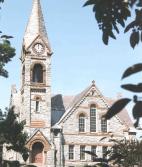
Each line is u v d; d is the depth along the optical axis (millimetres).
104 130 77250
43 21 78688
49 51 76875
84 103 77375
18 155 69125
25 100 74375
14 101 84312
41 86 75500
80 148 75562
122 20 6801
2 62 32469
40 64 76250
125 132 77250
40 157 72750
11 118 20391
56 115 78688
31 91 75062
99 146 76188
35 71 76438
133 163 10445
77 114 76688
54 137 74562
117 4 6629
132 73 5254
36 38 76688
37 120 74000
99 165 9445
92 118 77188
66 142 75062
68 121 76125
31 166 10867
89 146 75875
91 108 77500
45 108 74938
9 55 32438
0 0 12891
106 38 6895
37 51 76500
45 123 74188
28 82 75062
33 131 73125
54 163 72875
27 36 77062
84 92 78062
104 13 6672
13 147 18516
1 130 18938
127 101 5359
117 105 5391
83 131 76438
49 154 72875
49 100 75375
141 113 5281
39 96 75188
